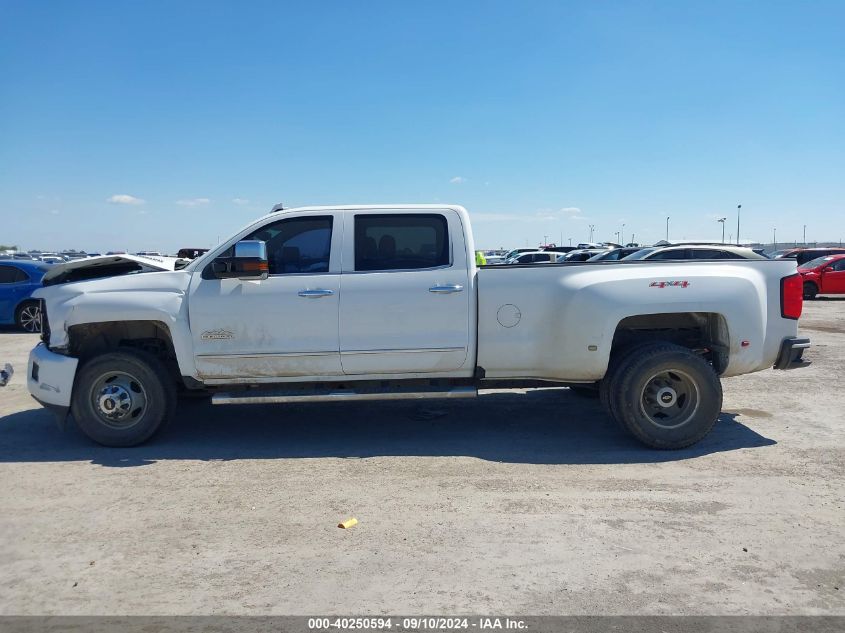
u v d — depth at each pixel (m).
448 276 5.68
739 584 3.40
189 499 4.64
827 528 4.05
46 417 6.96
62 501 4.61
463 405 7.43
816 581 3.43
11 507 4.51
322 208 5.82
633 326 5.96
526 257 28.72
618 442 5.93
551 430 6.37
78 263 6.46
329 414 7.04
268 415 7.01
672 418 5.66
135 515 4.36
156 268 6.62
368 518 4.28
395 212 5.80
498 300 5.65
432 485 4.88
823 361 9.98
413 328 5.66
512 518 4.25
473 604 3.24
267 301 5.61
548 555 3.74
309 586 3.43
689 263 5.80
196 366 5.68
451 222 5.77
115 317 5.62
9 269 14.96
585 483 4.88
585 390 7.70
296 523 4.21
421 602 3.26
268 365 5.68
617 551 3.78
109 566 3.67
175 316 5.64
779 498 4.53
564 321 5.61
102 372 5.70
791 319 5.80
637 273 5.64
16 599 3.34
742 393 7.83
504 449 5.76
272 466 5.35
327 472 5.19
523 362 5.73
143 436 5.80
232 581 3.49
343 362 5.68
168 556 3.78
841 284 22.16
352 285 5.65
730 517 4.22
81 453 5.71
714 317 5.81
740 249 17.64
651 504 4.45
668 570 3.55
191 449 5.82
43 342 6.08
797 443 5.80
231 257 5.70
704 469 5.16
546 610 3.18
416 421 6.74
